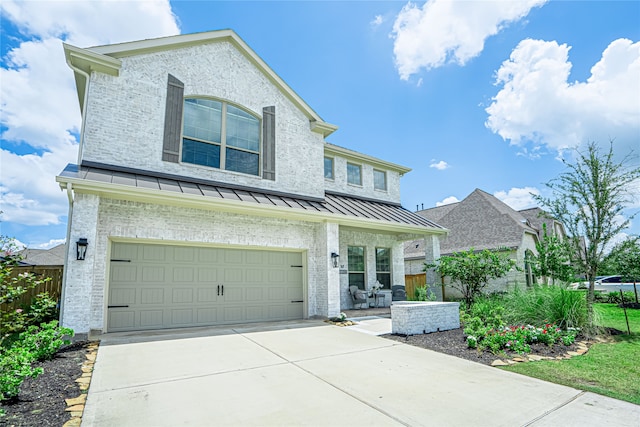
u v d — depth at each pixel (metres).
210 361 6.32
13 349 5.37
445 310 9.76
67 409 4.10
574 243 11.09
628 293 18.66
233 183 11.38
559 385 5.39
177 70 10.77
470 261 11.94
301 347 7.56
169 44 10.59
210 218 10.42
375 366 6.22
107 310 8.77
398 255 17.38
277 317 11.50
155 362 6.18
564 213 10.97
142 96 10.01
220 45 11.80
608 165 10.45
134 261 9.31
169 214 9.78
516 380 5.58
